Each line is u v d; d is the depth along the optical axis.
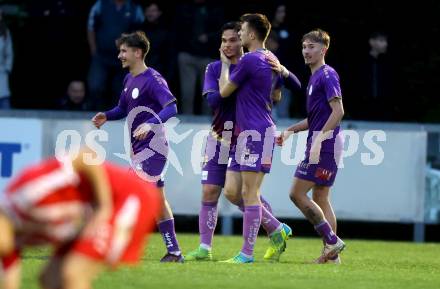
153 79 31.95
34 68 56.34
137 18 52.28
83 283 18.41
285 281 27.14
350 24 57.47
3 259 19.33
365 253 39.41
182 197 45.59
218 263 31.64
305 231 51.97
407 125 46.25
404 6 58.06
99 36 51.88
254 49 32.19
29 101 56.50
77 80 56.34
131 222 19.23
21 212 18.75
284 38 52.22
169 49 52.56
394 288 26.73
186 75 52.75
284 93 52.38
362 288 26.39
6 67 53.22
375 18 57.91
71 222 19.03
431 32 58.34
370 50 53.34
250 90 31.81
